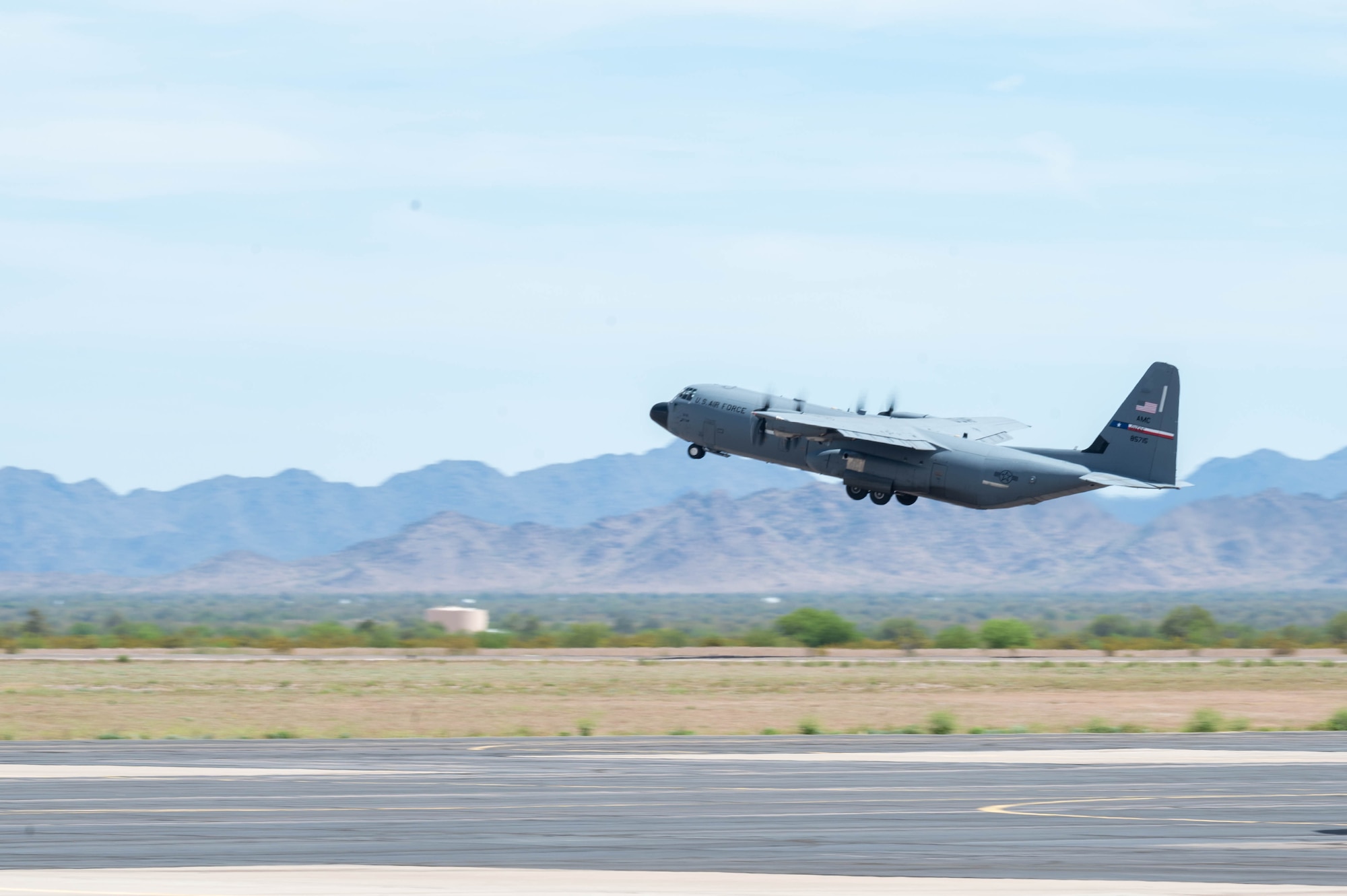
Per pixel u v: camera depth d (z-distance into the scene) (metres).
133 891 53.34
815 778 88.19
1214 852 62.53
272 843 64.12
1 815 71.88
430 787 83.44
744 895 53.19
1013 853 62.28
